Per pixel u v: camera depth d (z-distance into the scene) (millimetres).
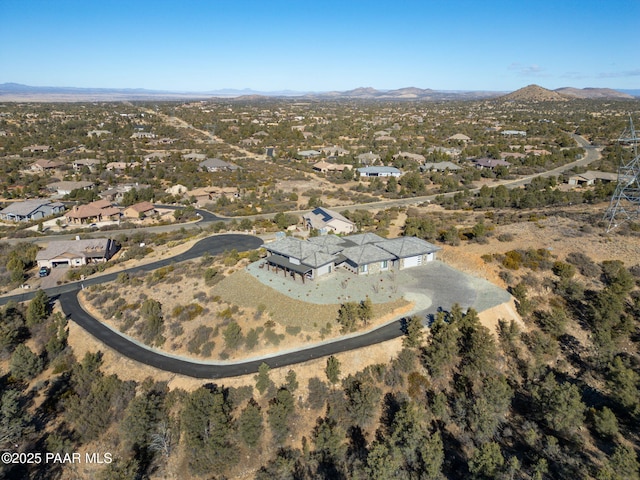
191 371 41844
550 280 52000
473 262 59406
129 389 39719
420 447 31719
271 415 34969
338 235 72875
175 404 38000
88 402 38094
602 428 32750
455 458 32906
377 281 55812
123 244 81875
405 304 50062
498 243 63031
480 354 38500
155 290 57125
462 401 36781
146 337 47219
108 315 52562
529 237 63156
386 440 32844
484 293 52281
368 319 46906
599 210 75938
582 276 51438
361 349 42781
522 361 41844
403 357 41156
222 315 48844
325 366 40969
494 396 35062
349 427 36094
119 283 60375
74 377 42375
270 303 50094
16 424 34562
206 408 35031
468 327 41469
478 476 29406
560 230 63750
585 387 38750
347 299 50656
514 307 49250
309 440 35438
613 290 44812
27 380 42750
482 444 32625
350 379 39625
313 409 37625
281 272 58438
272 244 60906
